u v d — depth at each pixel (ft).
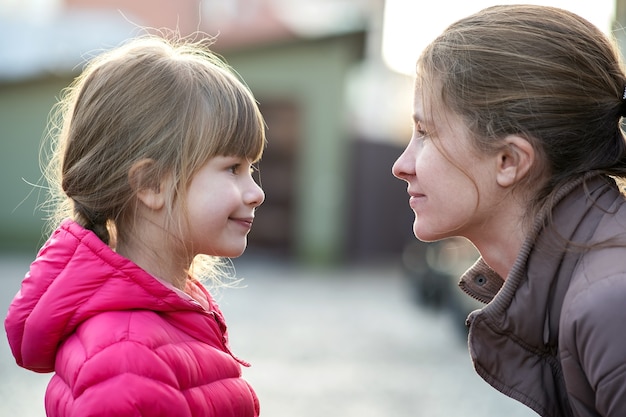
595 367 4.24
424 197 5.10
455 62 4.89
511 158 4.84
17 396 16.07
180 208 5.09
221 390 4.99
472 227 5.05
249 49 52.21
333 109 52.60
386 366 21.13
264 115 53.21
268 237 53.57
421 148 5.13
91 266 4.95
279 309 31.19
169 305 5.00
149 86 5.12
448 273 30.63
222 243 5.25
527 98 4.73
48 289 4.98
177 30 7.12
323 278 44.91
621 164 4.93
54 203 5.86
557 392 4.92
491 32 4.88
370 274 48.88
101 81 5.19
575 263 4.69
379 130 70.08
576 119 4.76
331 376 19.66
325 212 52.75
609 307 4.23
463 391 18.45
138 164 5.03
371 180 57.41
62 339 4.99
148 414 4.56
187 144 5.08
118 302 4.90
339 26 51.24
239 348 22.76
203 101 5.17
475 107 4.82
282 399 17.08
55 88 50.52
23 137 50.49
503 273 5.14
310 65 52.49
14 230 50.19
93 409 4.50
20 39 54.08
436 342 25.43
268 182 53.42
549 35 4.81
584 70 4.78
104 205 5.13
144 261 5.20
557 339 4.83
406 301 35.68
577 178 4.79
